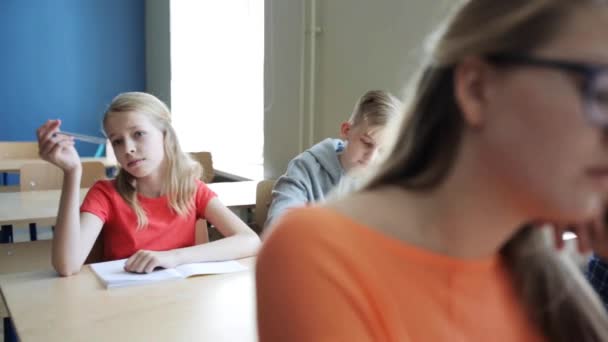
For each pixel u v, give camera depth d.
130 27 5.95
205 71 4.96
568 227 0.68
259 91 4.27
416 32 2.45
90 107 5.84
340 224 0.52
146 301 1.22
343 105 2.98
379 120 1.63
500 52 0.43
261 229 2.52
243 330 1.07
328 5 3.05
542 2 0.42
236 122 4.59
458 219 0.51
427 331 0.51
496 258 0.61
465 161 0.49
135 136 1.63
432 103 0.52
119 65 5.93
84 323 1.09
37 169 3.08
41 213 2.44
